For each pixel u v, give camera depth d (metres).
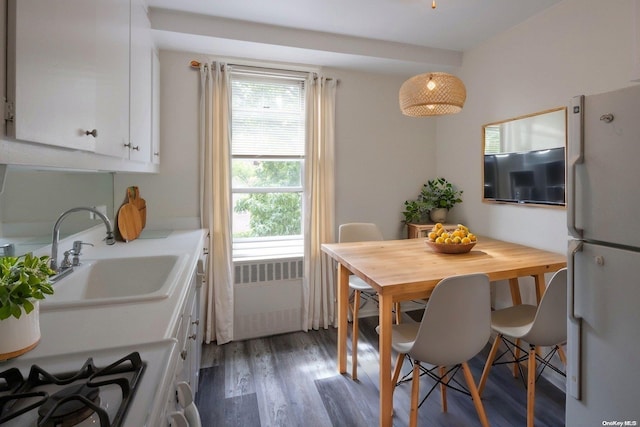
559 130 2.23
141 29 1.99
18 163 0.75
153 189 2.73
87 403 0.56
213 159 2.77
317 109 3.02
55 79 0.89
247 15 2.43
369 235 2.92
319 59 2.89
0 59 0.68
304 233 3.03
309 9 2.35
